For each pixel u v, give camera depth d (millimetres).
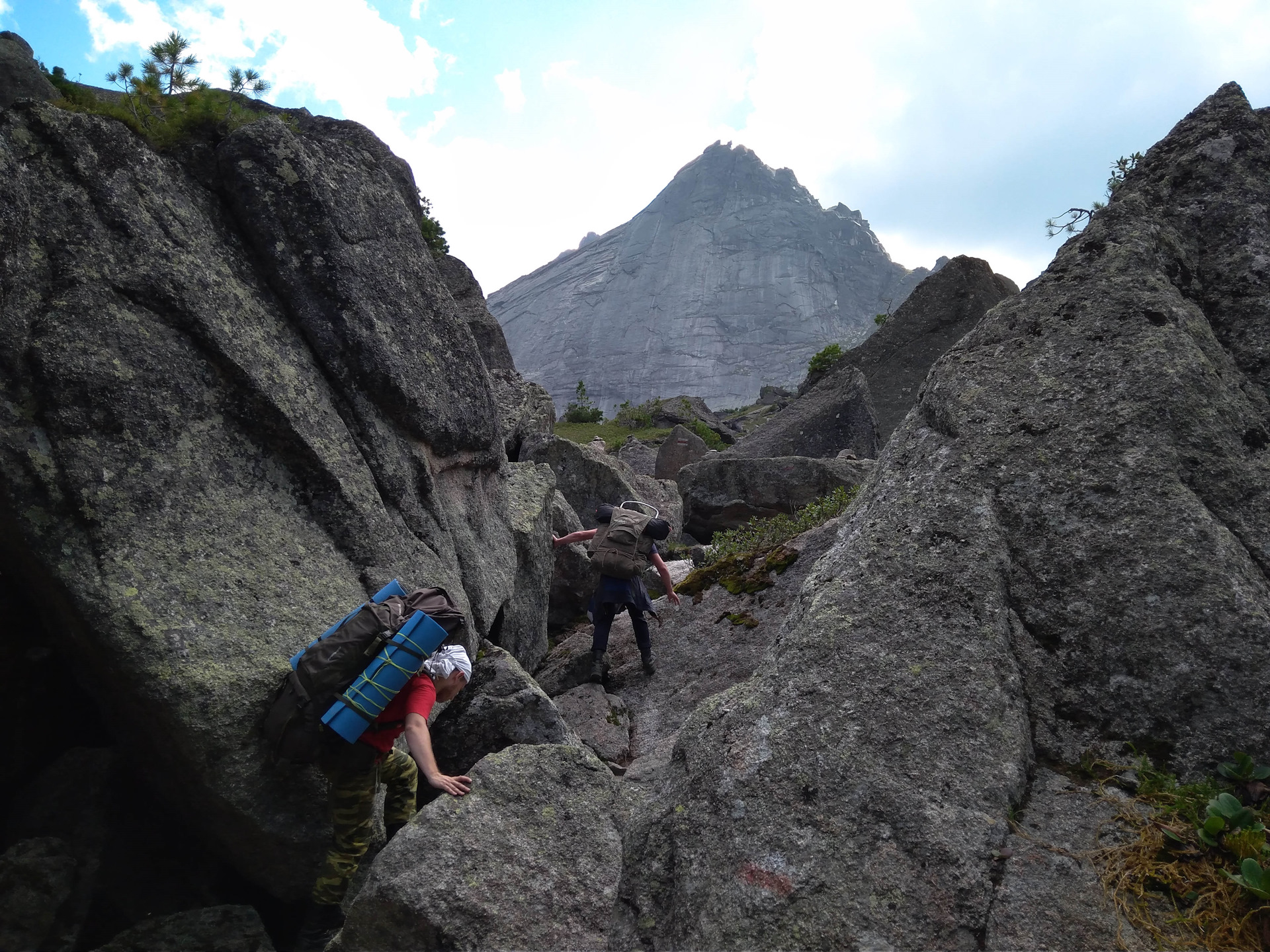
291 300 4695
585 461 13148
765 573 6977
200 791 3684
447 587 4953
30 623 4184
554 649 7539
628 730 5887
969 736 2828
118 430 3768
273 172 4695
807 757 2848
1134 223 3861
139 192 4176
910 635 3066
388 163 10375
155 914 3939
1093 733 2926
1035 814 2734
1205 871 2516
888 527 3406
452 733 4738
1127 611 3004
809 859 2645
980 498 3352
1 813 4020
